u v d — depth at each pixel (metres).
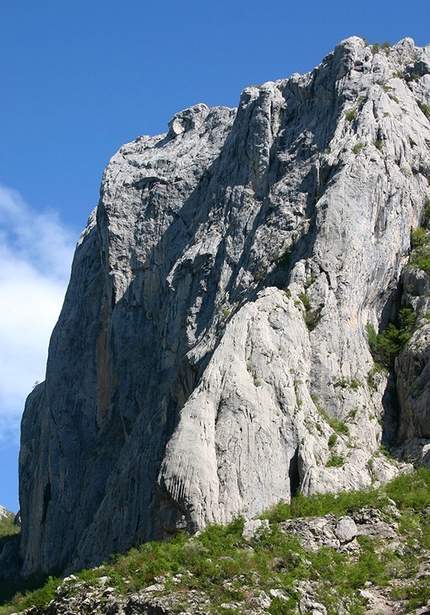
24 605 60.06
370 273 72.31
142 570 56.12
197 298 80.44
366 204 73.56
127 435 87.62
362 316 71.56
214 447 62.69
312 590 53.94
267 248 76.12
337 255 71.69
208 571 54.69
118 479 77.31
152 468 72.94
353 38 84.75
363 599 54.00
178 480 61.12
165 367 81.81
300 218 76.50
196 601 52.59
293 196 78.31
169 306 83.62
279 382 65.56
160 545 59.03
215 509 60.53
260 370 65.88
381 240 73.44
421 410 66.62
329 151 77.38
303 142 81.69
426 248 74.88
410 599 53.28
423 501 60.16
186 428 63.03
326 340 68.75
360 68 83.38
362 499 59.84
